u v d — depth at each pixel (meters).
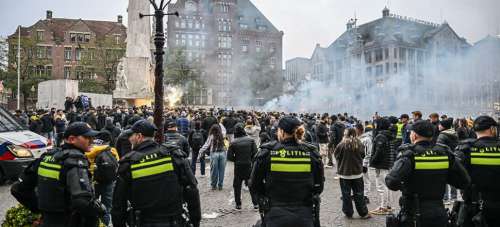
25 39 55.47
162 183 3.95
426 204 4.52
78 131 4.12
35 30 65.00
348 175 8.18
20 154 11.13
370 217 8.34
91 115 16.09
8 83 52.62
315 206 4.32
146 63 29.72
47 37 65.38
